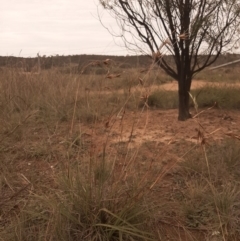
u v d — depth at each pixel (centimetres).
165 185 374
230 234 297
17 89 757
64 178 325
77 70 798
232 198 328
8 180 384
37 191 356
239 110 758
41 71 862
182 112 659
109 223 284
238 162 416
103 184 303
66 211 287
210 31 627
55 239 279
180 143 496
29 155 458
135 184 316
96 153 368
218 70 2194
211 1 600
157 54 312
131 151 446
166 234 300
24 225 296
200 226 309
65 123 607
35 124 593
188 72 648
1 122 552
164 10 606
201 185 358
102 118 609
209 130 575
